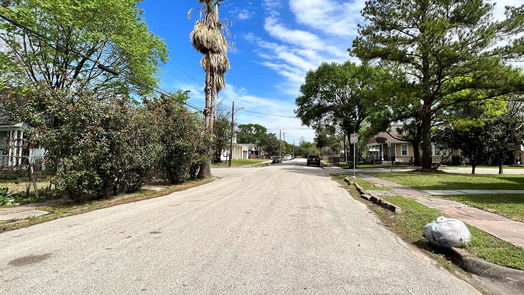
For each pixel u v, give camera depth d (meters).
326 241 4.73
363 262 3.86
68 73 16.39
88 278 3.31
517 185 11.82
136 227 5.66
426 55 17.30
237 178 17.73
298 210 7.35
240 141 89.75
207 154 16.97
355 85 31.02
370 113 29.31
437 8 17.53
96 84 18.09
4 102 8.56
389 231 5.47
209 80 18.33
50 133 8.05
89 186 8.81
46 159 8.41
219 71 18.83
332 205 8.16
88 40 15.76
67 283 3.18
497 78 16.41
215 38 17.81
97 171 8.99
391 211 7.24
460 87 18.00
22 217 6.83
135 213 7.13
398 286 3.18
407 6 18.36
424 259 4.07
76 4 14.99
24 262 3.84
